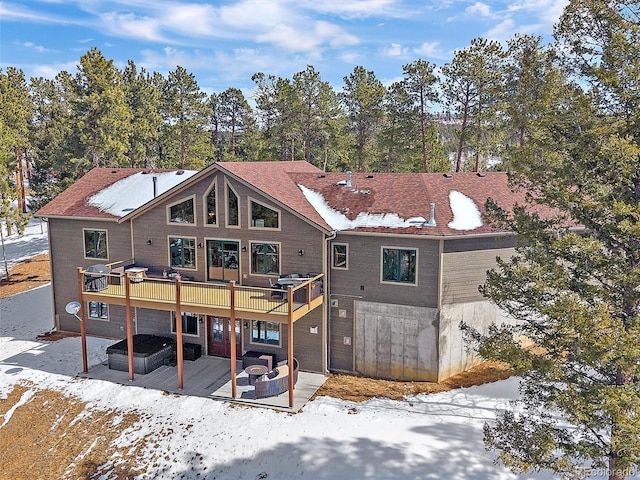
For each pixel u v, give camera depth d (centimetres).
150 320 2289
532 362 1163
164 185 2567
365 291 1988
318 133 4903
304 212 2030
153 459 1508
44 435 1673
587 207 1112
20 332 2566
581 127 1158
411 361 1945
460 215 1978
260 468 1422
